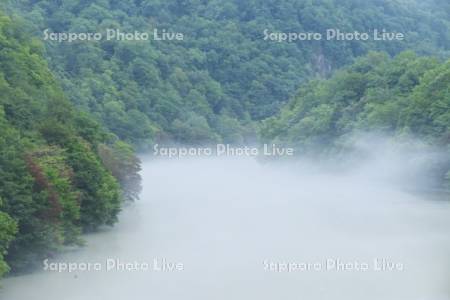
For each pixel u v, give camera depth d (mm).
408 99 189250
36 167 87688
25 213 84188
